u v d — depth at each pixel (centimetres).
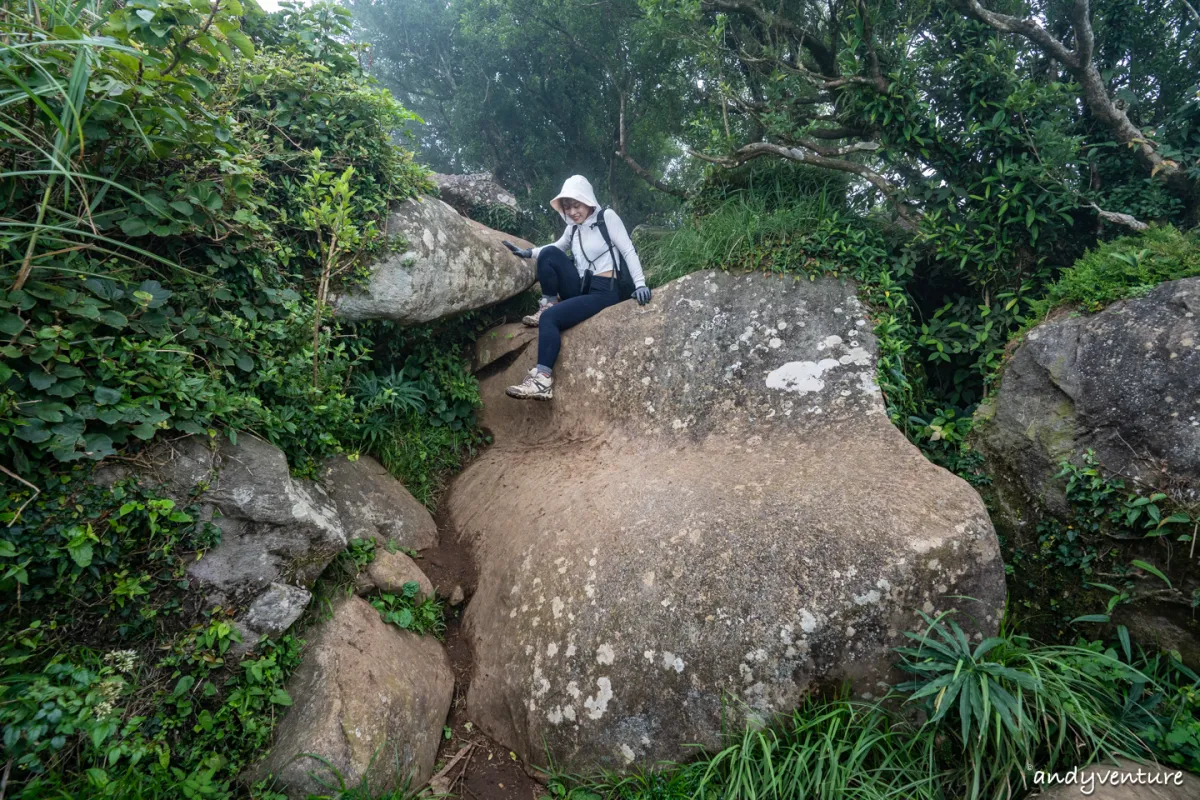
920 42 379
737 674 238
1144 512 235
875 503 255
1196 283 252
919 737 219
